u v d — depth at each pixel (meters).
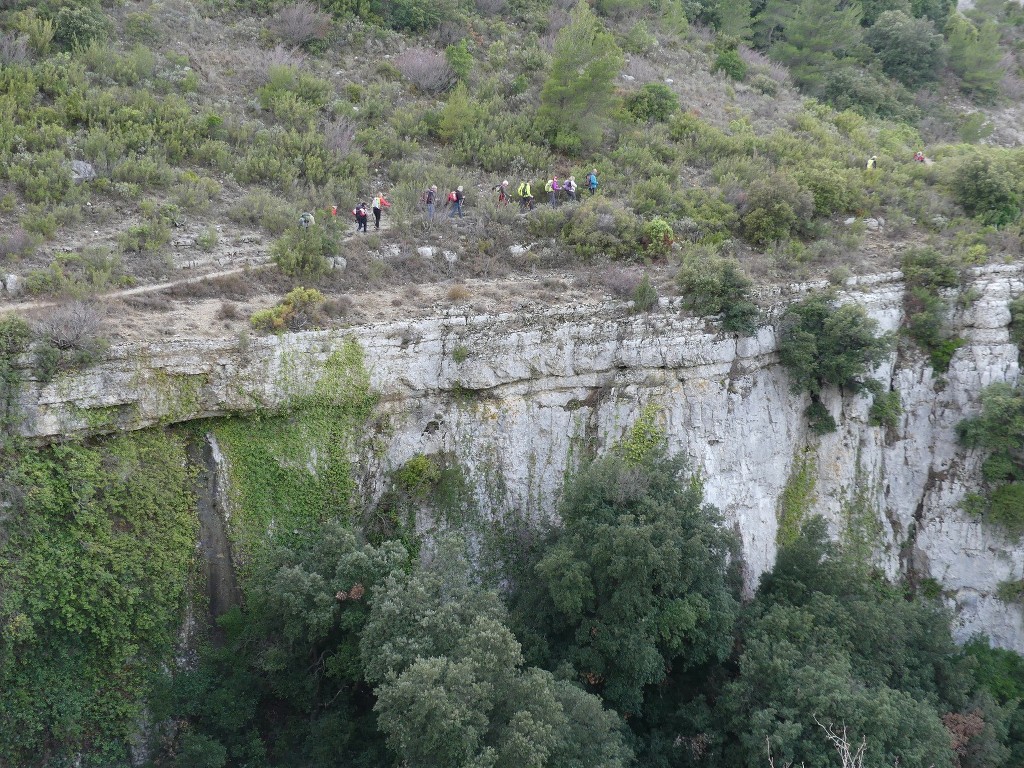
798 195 30.91
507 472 23.11
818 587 23.69
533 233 28.88
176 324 20.45
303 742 19.20
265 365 20.19
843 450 27.02
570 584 19.58
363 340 21.41
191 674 18.83
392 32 38.44
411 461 21.86
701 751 20.77
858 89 46.28
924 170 36.34
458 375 22.53
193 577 19.44
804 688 19.27
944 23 55.69
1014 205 33.19
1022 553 26.62
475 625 17.12
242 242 25.48
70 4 31.91
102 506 18.20
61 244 23.28
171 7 36.06
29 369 17.67
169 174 27.31
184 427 19.73
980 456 27.02
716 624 20.42
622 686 20.09
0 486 17.05
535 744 15.23
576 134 34.56
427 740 15.25
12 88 27.62
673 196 31.42
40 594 17.23
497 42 39.97
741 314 24.67
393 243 27.03
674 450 24.25
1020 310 27.02
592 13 42.59
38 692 17.34
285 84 33.00
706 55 45.78
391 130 32.91
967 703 22.75
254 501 20.19
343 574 18.67
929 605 25.48
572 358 23.53
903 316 27.92
